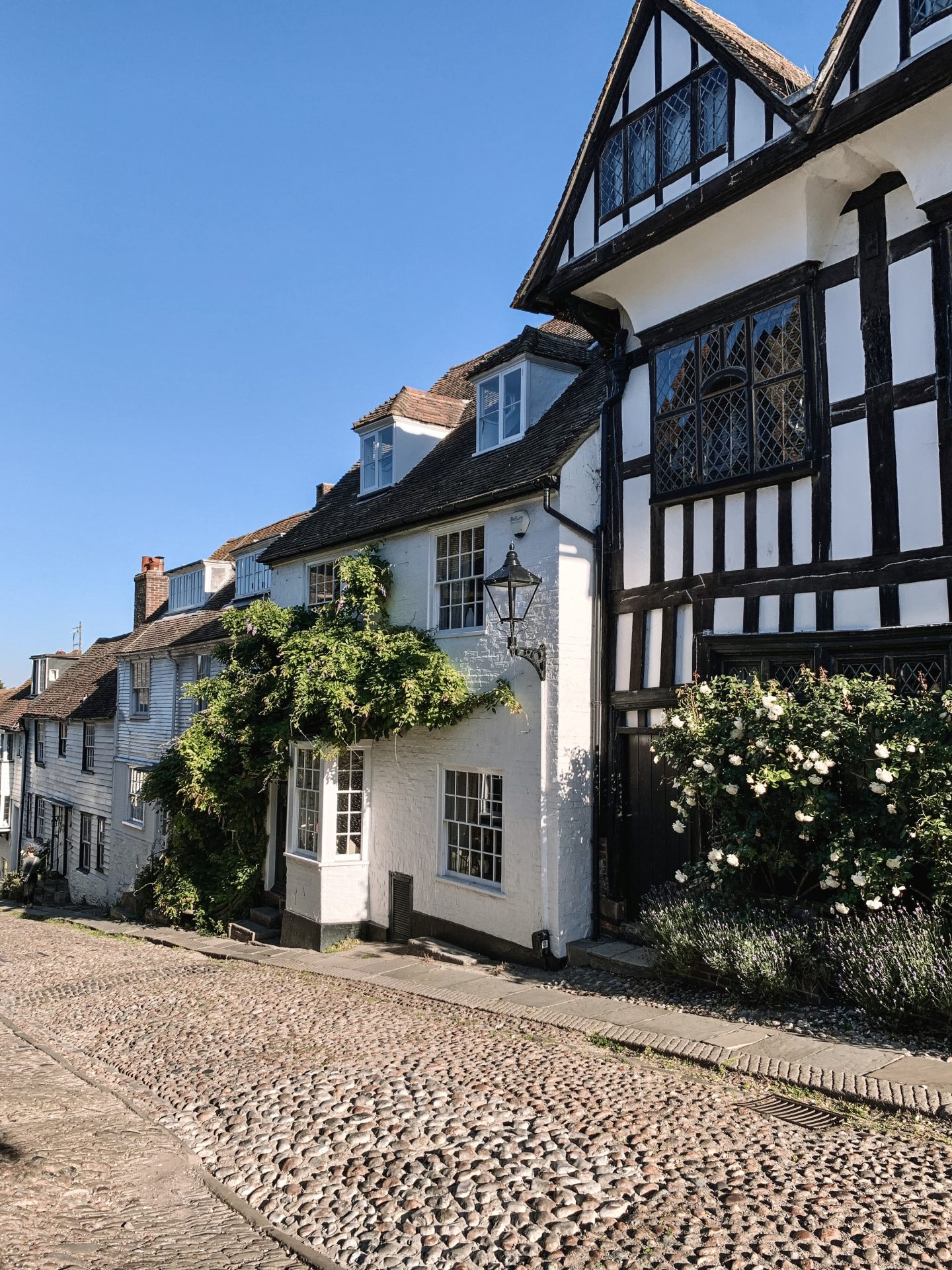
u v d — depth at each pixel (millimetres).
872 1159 4461
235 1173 4930
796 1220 3885
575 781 9969
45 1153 5250
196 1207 4594
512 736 10500
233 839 15781
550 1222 4047
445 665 10984
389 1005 8547
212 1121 5703
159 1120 5848
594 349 12641
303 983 9969
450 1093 5746
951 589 7074
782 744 7270
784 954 7145
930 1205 3945
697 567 9180
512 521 10633
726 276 8859
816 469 8055
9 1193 4684
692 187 8586
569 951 9672
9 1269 3838
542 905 9891
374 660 11531
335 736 12031
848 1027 6523
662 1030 6898
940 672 7160
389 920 12570
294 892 13367
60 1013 9516
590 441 10508
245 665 14516
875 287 7707
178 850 16438
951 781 6367
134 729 22406
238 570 20500
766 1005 7242
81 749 26250
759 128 7930
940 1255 3559
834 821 7160
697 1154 4613
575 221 10031
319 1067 6523
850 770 7086
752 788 7359
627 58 9367
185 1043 7590
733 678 8195
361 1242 4066
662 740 8391
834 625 7891
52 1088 6660
